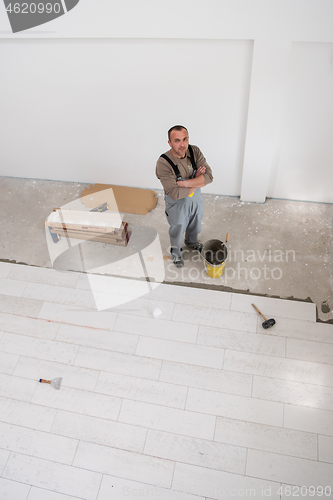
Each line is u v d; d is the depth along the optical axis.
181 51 2.91
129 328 3.35
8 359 3.28
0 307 3.58
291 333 3.21
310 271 3.58
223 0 2.47
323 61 2.80
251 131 3.31
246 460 2.69
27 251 3.99
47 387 3.11
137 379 3.09
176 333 3.29
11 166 4.47
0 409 3.04
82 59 3.10
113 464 2.74
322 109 3.14
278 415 2.85
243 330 3.26
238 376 3.04
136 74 3.14
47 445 2.86
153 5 2.55
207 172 2.86
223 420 2.86
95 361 3.20
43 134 3.92
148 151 3.88
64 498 2.64
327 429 2.77
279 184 3.95
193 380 3.04
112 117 3.58
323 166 3.64
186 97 3.25
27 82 3.38
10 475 2.75
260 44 2.69
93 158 4.11
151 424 2.88
